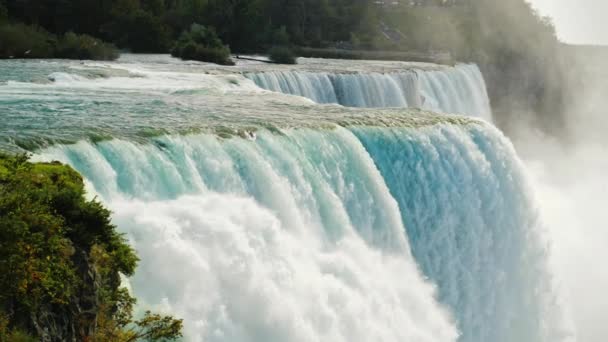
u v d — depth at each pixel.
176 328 16.16
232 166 23.84
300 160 25.55
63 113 28.38
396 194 28.88
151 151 22.52
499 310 30.94
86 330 13.65
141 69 48.88
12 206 13.30
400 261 26.98
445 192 29.92
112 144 22.31
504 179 32.22
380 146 28.94
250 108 32.09
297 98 36.81
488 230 31.23
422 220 29.33
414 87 55.81
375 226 27.08
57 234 13.52
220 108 31.62
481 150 31.86
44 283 12.80
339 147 26.92
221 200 21.11
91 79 40.94
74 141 22.08
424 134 29.98
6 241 12.62
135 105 31.45
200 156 23.58
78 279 13.70
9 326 12.27
